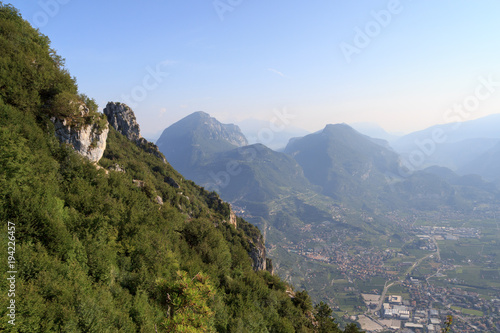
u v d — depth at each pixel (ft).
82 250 97.66
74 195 135.44
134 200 187.32
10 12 195.62
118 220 143.74
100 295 83.76
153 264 127.34
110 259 108.17
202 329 72.54
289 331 160.56
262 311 167.22
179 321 71.05
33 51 185.88
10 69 153.99
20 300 62.13
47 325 63.41
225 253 217.77
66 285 77.15
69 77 196.34
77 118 176.24
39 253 80.07
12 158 104.06
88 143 185.78
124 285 104.94
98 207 139.23
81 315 70.44
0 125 126.31
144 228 153.48
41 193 106.93
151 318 89.97
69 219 111.96
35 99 160.04
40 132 153.17
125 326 80.02
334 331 207.92
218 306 129.29
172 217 228.84
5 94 146.10
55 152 159.53
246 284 193.36
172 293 78.02
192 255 184.96
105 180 179.52
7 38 171.63
